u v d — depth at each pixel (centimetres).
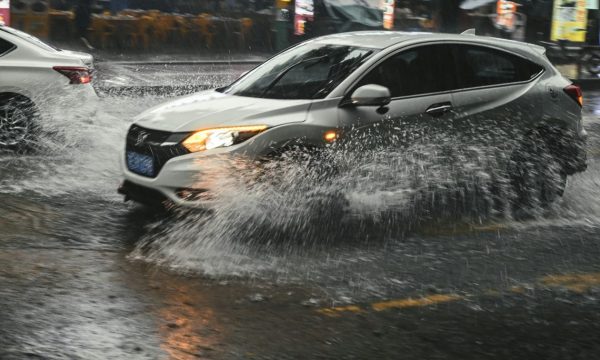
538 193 895
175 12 3186
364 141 774
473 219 845
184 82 2070
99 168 1020
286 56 874
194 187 719
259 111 744
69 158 1066
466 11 2981
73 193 895
